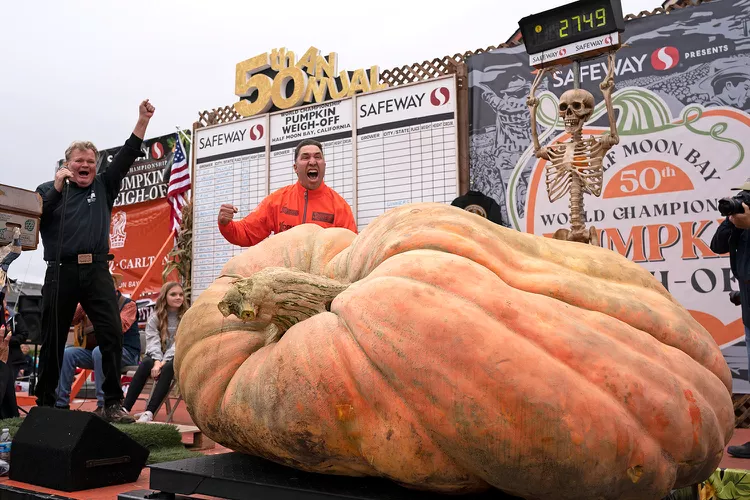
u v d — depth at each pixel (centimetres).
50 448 279
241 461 221
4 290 422
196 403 216
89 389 876
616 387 153
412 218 197
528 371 149
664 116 520
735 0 498
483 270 171
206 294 238
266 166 736
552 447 147
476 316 156
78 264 420
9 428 372
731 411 183
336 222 427
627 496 160
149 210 895
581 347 156
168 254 806
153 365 529
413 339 157
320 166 422
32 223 439
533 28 318
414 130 634
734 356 482
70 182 430
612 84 296
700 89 507
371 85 670
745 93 492
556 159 304
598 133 543
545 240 211
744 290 367
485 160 596
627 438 150
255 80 758
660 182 518
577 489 153
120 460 288
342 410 165
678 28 518
